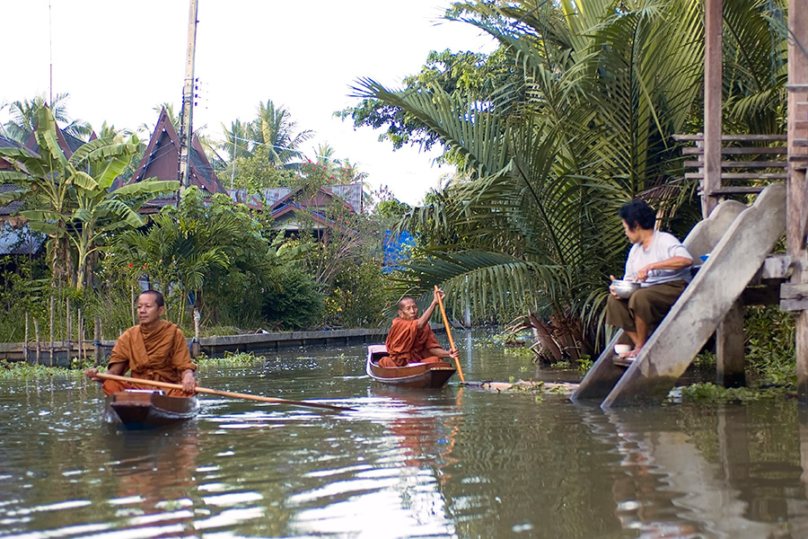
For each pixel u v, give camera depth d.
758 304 7.64
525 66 10.02
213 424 6.27
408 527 3.42
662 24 9.52
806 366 6.54
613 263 10.60
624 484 4.04
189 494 4.02
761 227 6.70
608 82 9.90
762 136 7.85
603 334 11.34
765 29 8.93
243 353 16.58
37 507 3.81
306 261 23.77
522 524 3.43
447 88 18.91
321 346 20.38
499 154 10.34
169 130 27.16
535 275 10.26
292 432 5.84
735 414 6.15
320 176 26.38
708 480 4.08
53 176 17.67
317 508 3.72
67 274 17.05
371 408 7.14
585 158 10.23
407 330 9.56
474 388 8.71
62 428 6.19
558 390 8.26
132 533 3.39
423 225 11.45
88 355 14.20
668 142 10.41
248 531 3.39
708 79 7.85
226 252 18.11
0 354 14.31
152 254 16.69
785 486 3.93
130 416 5.89
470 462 4.64
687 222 10.65
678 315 6.66
